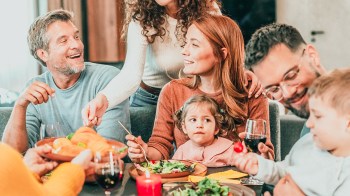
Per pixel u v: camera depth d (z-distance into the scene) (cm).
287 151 283
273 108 255
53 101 246
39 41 240
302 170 154
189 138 228
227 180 189
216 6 252
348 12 522
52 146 194
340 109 143
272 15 532
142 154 208
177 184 179
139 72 242
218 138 222
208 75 227
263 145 193
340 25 527
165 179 187
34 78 253
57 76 244
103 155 171
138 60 241
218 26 224
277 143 256
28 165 171
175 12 240
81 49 240
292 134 280
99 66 252
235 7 533
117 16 523
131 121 265
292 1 535
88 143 189
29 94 224
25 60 505
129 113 253
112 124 237
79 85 246
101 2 524
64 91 246
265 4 531
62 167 154
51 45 237
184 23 236
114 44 529
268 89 166
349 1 520
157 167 195
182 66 253
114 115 238
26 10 500
